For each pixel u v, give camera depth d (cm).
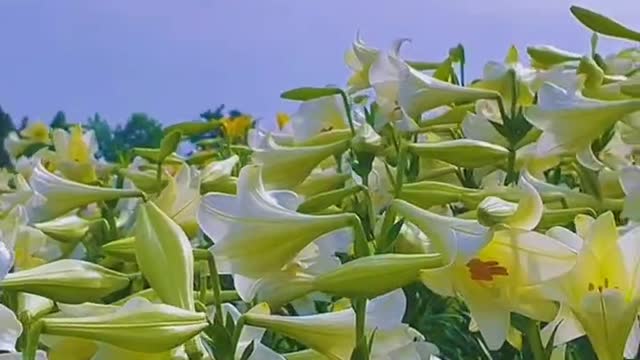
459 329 207
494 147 204
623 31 232
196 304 147
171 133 233
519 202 141
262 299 154
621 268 139
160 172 234
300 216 153
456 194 179
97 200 221
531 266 142
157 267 139
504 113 221
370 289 140
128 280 143
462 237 142
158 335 126
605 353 138
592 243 139
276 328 144
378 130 238
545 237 142
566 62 253
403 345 145
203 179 224
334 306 165
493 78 238
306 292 153
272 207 155
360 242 153
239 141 374
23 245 199
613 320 137
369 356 142
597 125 198
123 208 246
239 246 153
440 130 238
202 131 289
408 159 222
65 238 218
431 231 150
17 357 128
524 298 143
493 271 143
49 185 222
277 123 335
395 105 239
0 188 279
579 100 199
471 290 143
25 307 150
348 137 233
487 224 142
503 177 228
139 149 261
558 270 141
